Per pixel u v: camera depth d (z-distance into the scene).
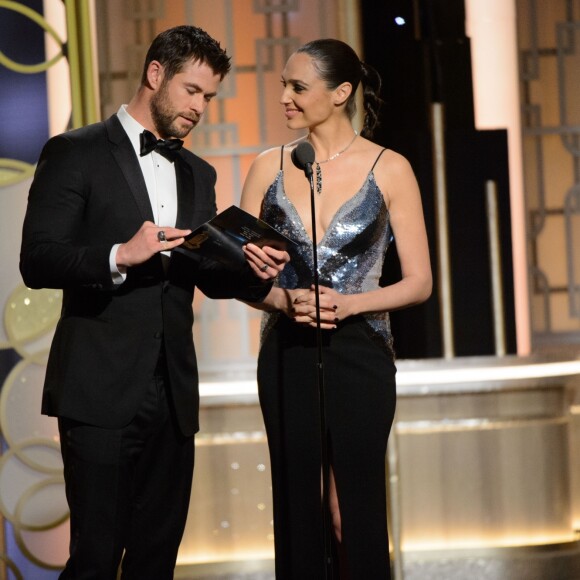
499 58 17.19
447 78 16.38
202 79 10.30
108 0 15.63
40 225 10.05
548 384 15.70
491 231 16.31
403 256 11.42
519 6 17.78
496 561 15.31
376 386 11.16
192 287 10.87
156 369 10.51
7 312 14.74
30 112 14.81
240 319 16.03
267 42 15.95
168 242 9.59
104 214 10.29
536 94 17.94
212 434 15.35
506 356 16.09
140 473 10.77
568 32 17.92
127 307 10.36
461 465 15.65
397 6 16.19
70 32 14.77
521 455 15.72
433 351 16.25
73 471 10.31
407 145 16.17
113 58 15.67
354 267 11.26
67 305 10.59
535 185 18.06
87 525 10.21
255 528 15.36
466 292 16.34
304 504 11.25
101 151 10.38
